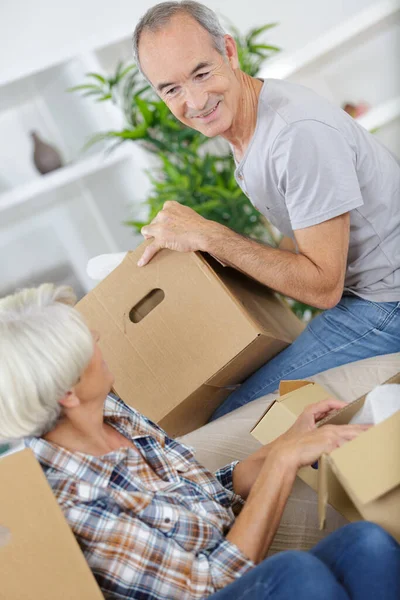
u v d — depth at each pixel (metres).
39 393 1.18
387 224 1.90
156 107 2.95
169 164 3.08
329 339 1.96
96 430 1.31
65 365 1.19
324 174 1.74
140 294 1.84
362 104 3.72
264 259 1.80
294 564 1.10
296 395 1.56
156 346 1.82
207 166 3.09
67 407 1.25
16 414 1.19
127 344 1.85
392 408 1.31
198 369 1.79
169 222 1.83
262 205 1.97
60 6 3.41
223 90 1.81
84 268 3.85
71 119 3.66
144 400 1.85
